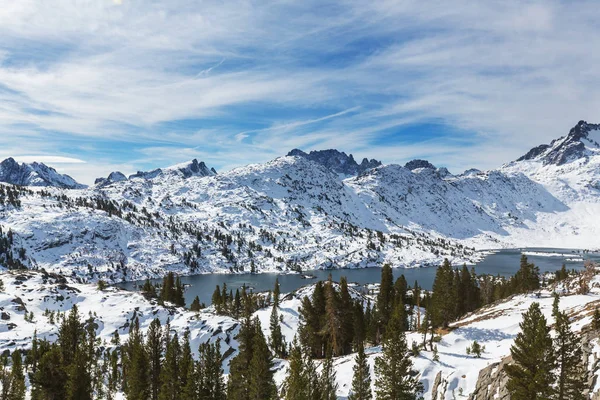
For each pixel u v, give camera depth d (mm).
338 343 77812
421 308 126312
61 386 55594
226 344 109125
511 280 137125
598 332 40500
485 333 67500
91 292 154125
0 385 69438
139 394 62375
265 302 172250
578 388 32188
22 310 130125
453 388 48188
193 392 53250
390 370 45188
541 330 33938
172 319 132375
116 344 109125
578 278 103562
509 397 40531
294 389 44250
